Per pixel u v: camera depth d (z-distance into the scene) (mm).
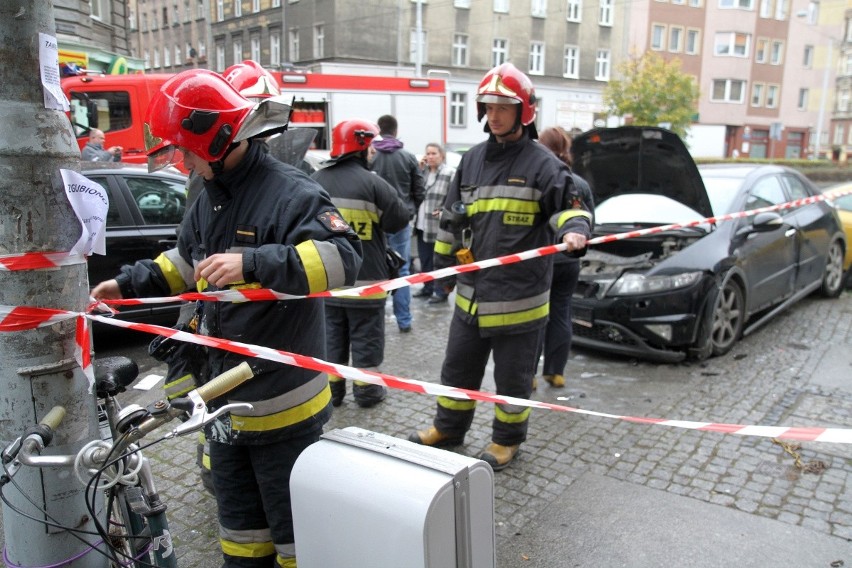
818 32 44938
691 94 28109
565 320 4625
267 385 2053
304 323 2131
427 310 7168
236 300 1986
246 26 37125
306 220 1932
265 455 2127
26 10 1770
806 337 5863
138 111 10039
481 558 1833
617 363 5246
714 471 3443
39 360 1907
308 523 1880
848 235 7539
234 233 2016
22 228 1839
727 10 40812
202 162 1938
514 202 3264
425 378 5004
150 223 5762
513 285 3318
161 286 2305
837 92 45656
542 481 3381
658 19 39500
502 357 3428
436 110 14609
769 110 44094
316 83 13227
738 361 5219
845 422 4055
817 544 2801
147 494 1848
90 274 5430
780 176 6516
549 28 35062
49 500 1987
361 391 4363
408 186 6426
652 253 5332
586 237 3025
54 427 1783
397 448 1890
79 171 1969
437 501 1664
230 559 2305
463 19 32875
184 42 44156
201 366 2141
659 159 5195
